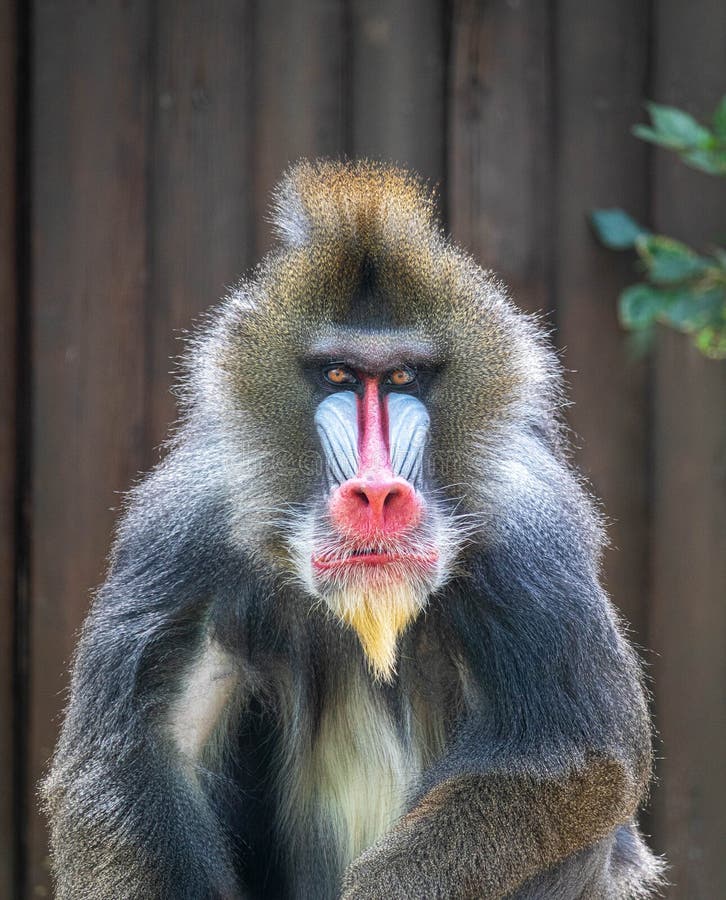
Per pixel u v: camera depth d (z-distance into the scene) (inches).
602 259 784.3
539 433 574.6
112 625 541.0
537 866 525.7
